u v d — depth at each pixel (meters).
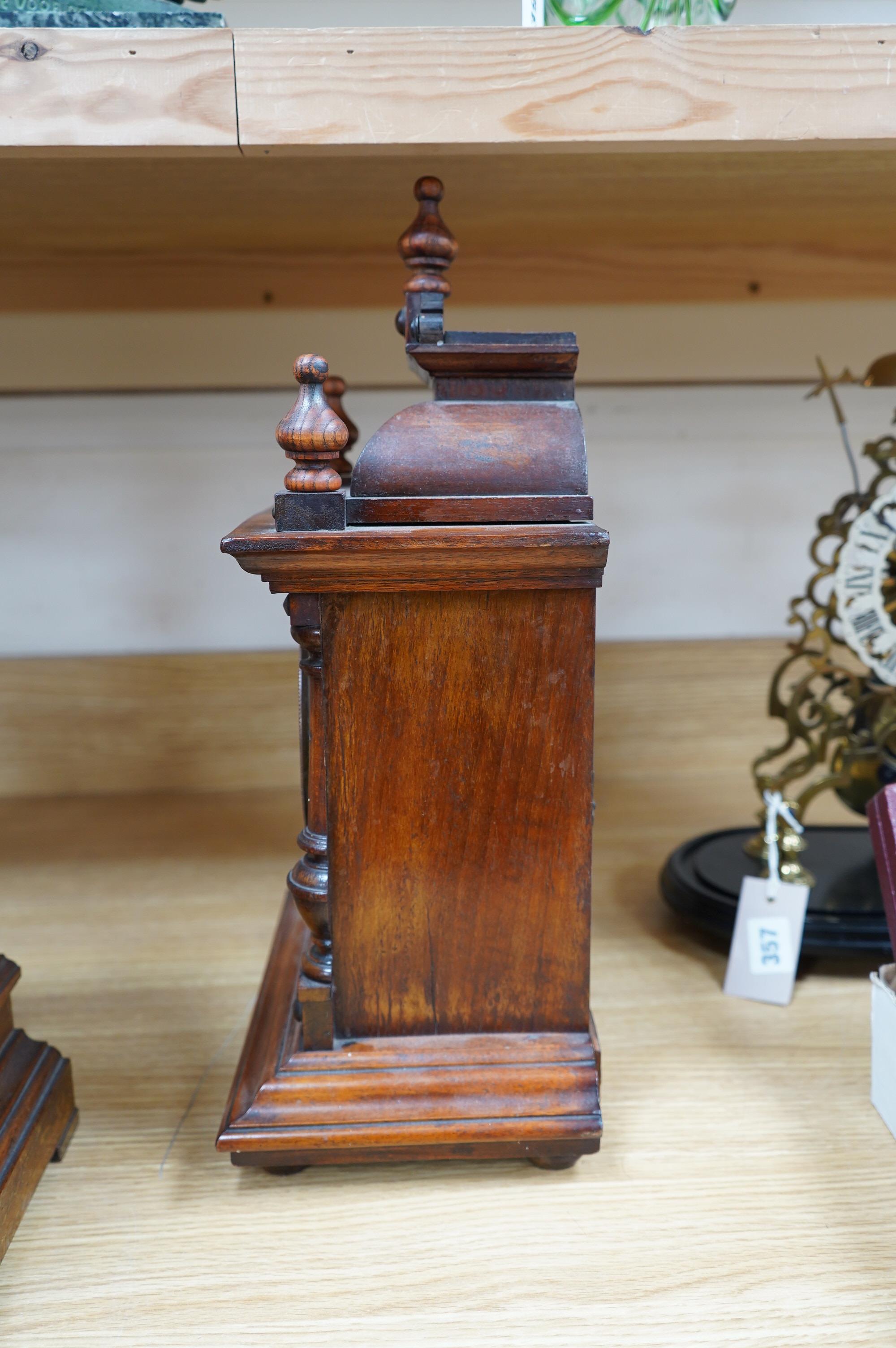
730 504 1.30
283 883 1.05
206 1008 0.82
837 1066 0.73
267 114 0.57
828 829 1.05
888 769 0.94
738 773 1.30
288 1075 0.62
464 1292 0.53
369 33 0.56
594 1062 0.62
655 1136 0.66
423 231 0.60
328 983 0.62
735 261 1.19
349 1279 0.55
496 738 0.59
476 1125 0.60
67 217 0.92
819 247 1.19
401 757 0.59
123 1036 0.79
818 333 1.25
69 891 1.03
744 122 0.58
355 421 1.27
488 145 0.58
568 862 0.61
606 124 0.58
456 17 1.07
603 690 1.28
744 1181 0.62
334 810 0.60
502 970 0.63
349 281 1.18
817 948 0.83
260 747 1.28
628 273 1.19
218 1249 0.57
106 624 1.28
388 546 0.54
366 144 0.58
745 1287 0.54
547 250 1.18
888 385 0.83
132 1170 0.64
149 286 1.17
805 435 1.28
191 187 0.79
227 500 1.27
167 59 0.56
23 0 0.62
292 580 0.56
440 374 0.59
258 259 1.17
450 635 0.58
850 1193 0.61
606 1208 0.60
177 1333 0.51
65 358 1.21
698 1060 0.74
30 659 1.25
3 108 0.56
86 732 1.26
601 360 1.25
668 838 1.13
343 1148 0.60
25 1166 0.59
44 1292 0.54
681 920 0.95
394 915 0.62
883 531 0.83
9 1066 0.62
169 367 1.22
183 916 0.98
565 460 0.57
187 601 1.29
